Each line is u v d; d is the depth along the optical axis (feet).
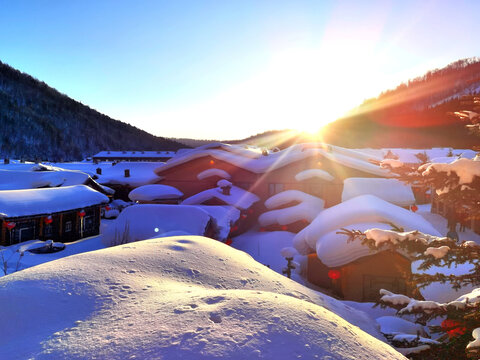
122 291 11.95
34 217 60.80
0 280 12.61
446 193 12.85
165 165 95.96
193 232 47.60
